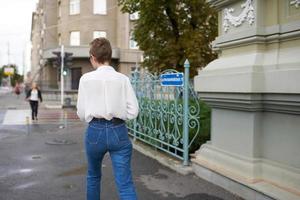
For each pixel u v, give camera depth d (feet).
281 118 15.11
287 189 14.32
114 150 12.04
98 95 11.93
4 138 36.27
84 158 25.16
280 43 15.74
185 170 20.07
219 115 18.63
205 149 19.76
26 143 32.14
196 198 16.20
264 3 16.43
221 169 17.74
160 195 16.67
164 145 24.14
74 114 68.80
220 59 19.21
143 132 28.37
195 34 42.50
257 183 15.52
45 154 26.73
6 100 134.31
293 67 14.33
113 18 130.52
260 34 16.31
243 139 16.72
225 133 18.11
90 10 128.57
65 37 132.36
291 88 13.92
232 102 16.98
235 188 16.42
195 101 21.48
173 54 42.70
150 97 26.53
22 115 66.28
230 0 18.02
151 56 44.52
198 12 43.09
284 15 15.53
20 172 21.21
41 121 55.47
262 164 15.96
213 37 43.50
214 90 18.01
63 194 16.99
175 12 42.29
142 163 22.90
